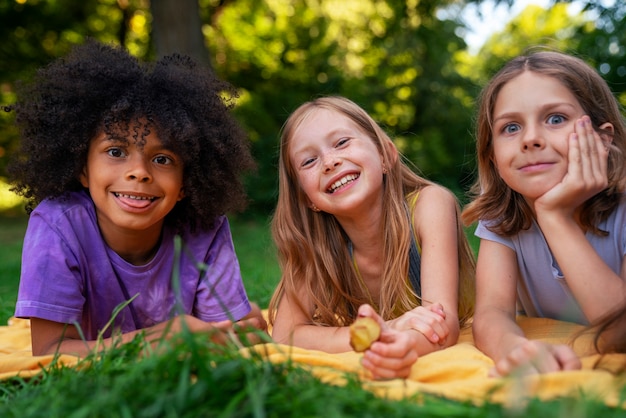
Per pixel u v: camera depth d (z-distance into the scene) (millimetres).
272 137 11875
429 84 14852
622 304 1726
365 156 2406
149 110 2189
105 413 1262
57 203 2344
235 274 2506
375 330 1663
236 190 2625
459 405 1329
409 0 11828
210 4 13430
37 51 13633
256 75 14789
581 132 1954
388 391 1458
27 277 2197
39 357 1929
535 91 2037
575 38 8695
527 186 2033
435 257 2336
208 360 1466
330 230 2639
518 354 1607
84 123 2242
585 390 1397
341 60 14883
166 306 2422
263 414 1203
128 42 14219
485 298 2186
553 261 2219
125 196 2191
